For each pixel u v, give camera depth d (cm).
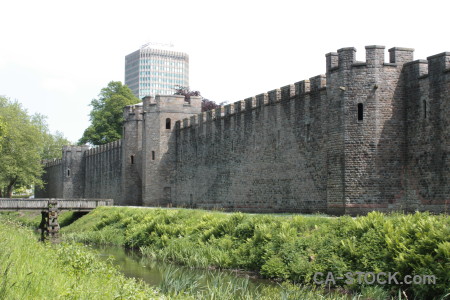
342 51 3114
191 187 5303
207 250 2705
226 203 4609
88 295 1278
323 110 3425
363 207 3006
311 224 2388
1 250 1622
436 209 2780
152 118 5784
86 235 4109
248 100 4319
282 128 3869
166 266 2653
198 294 1844
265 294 1902
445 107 2745
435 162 2797
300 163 3650
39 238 4228
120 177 6850
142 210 4209
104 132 9056
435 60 2819
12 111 7344
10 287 1164
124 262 2817
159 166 5703
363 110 3033
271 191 3975
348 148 3066
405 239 1858
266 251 2353
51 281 1355
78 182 8494
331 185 3169
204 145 5059
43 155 11044
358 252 1983
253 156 4225
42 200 5019
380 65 3025
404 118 3022
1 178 7131
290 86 3784
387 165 3002
